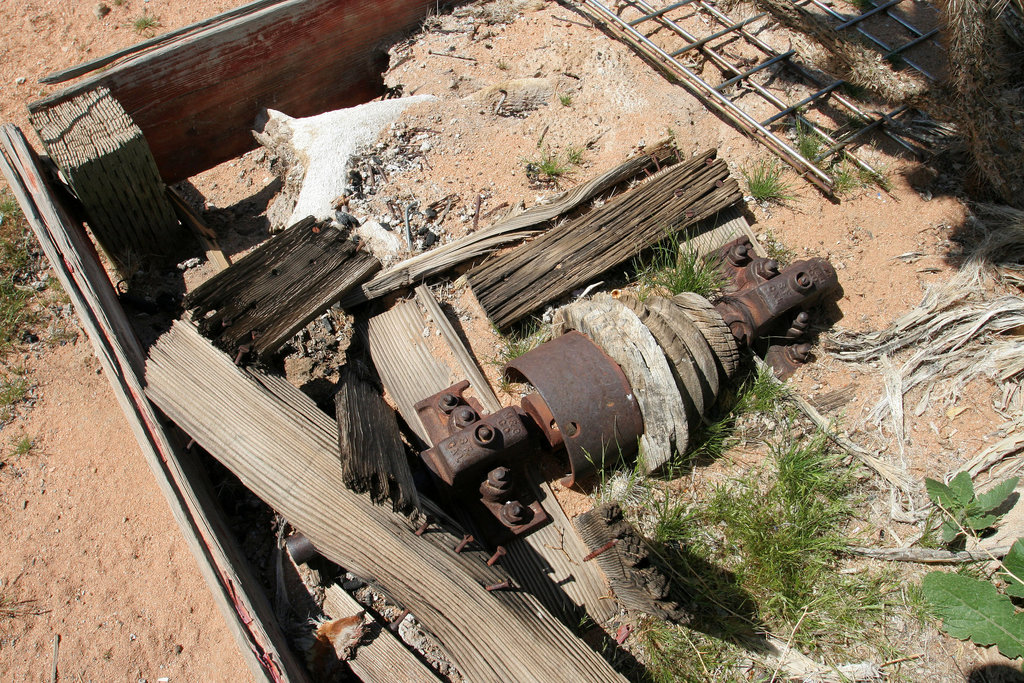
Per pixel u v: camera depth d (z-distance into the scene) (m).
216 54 4.88
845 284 4.58
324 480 3.29
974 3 4.24
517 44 5.71
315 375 4.10
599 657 3.06
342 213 4.62
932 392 4.21
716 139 5.22
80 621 3.69
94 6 6.19
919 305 4.49
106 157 4.07
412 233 4.63
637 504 3.79
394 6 5.59
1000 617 3.32
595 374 3.61
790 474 3.86
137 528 3.96
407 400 3.95
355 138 4.93
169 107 4.88
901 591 3.65
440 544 3.18
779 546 3.67
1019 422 4.07
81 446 4.23
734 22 5.96
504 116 5.28
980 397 4.19
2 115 5.66
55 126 4.21
